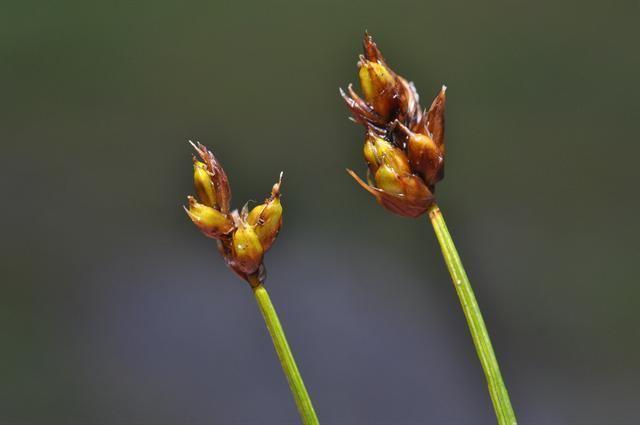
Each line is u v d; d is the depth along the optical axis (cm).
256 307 46
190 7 56
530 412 44
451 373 43
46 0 56
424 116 17
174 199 53
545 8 56
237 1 57
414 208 17
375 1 57
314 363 43
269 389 43
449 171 52
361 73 17
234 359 44
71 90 55
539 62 55
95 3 56
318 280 47
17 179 53
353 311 45
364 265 47
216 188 17
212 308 47
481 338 17
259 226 17
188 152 54
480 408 42
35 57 55
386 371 43
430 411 42
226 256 17
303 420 17
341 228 49
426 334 44
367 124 17
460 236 50
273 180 52
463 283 17
